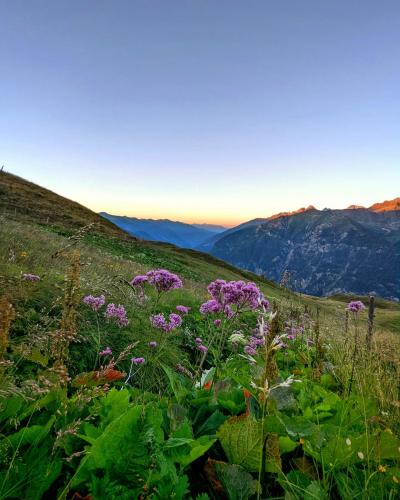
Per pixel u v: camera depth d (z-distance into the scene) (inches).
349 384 169.5
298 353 234.4
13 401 85.5
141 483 65.9
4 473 66.4
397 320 1760.6
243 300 197.0
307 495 76.5
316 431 99.5
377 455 90.4
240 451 88.0
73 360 192.1
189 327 325.4
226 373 158.2
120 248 1609.3
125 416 68.6
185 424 89.6
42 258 327.0
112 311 220.1
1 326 67.4
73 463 74.5
